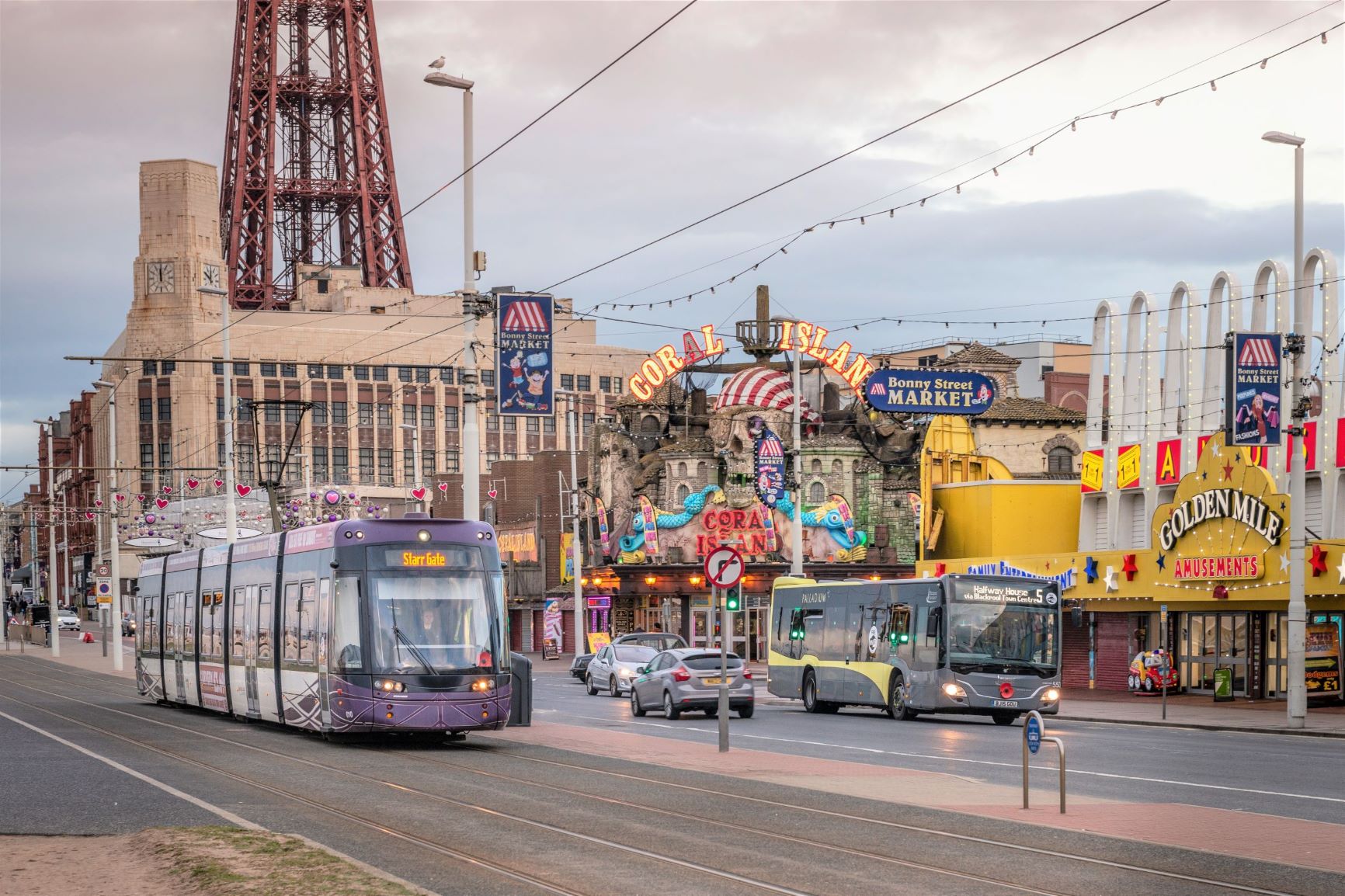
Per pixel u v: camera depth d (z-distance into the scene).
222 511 110.00
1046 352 126.81
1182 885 16.73
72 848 18.69
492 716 35.12
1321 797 25.16
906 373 76.44
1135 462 68.12
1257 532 54.31
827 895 16.11
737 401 100.44
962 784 26.70
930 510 82.12
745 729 43.19
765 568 95.62
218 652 45.41
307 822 21.52
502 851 18.98
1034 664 46.91
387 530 35.88
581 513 107.88
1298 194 44.78
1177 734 42.28
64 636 169.62
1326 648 53.72
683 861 18.25
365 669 34.59
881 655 49.72
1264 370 48.75
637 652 65.00
